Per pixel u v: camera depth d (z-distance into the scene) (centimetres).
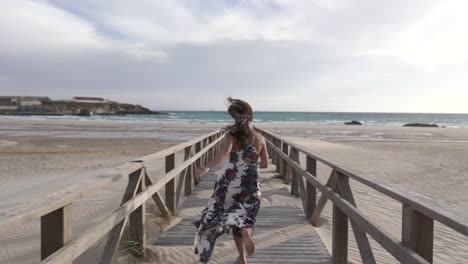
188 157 630
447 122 7762
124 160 1288
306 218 524
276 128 3766
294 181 682
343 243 343
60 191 220
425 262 173
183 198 662
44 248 205
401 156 1442
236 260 377
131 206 307
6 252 431
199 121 5719
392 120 8719
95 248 420
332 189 355
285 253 393
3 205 654
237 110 308
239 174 303
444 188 825
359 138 2609
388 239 213
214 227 286
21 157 1355
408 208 198
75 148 1702
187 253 396
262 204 623
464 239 489
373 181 247
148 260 375
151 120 6141
